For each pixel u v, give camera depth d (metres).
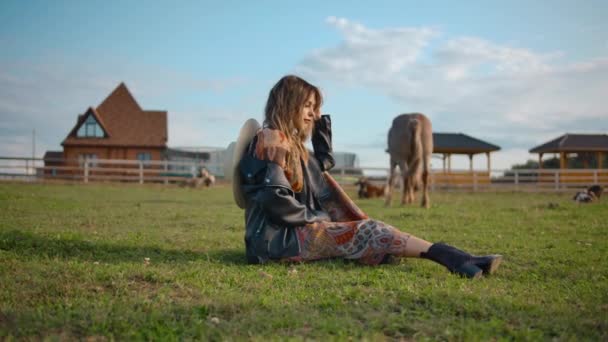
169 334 2.21
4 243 4.39
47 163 41.31
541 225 7.39
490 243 5.41
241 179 3.95
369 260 3.77
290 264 3.85
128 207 10.40
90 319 2.42
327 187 4.15
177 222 7.40
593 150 30.20
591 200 13.81
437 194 20.55
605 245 5.36
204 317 2.49
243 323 2.39
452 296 2.82
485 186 24.19
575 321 2.46
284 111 3.90
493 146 30.53
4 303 2.65
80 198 13.03
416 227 7.09
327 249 3.81
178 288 3.07
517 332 2.27
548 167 43.09
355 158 40.00
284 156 3.79
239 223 7.39
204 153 41.88
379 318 2.47
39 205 9.85
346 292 2.93
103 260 4.04
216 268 3.69
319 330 2.32
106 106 40.31
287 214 3.74
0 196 11.12
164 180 26.86
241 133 3.92
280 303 2.73
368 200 16.02
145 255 4.29
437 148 29.89
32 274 3.33
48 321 2.36
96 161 24.53
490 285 3.25
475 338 2.19
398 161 12.38
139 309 2.57
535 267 4.04
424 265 3.91
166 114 41.00
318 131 4.20
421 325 2.39
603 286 3.30
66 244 4.50
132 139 38.78
